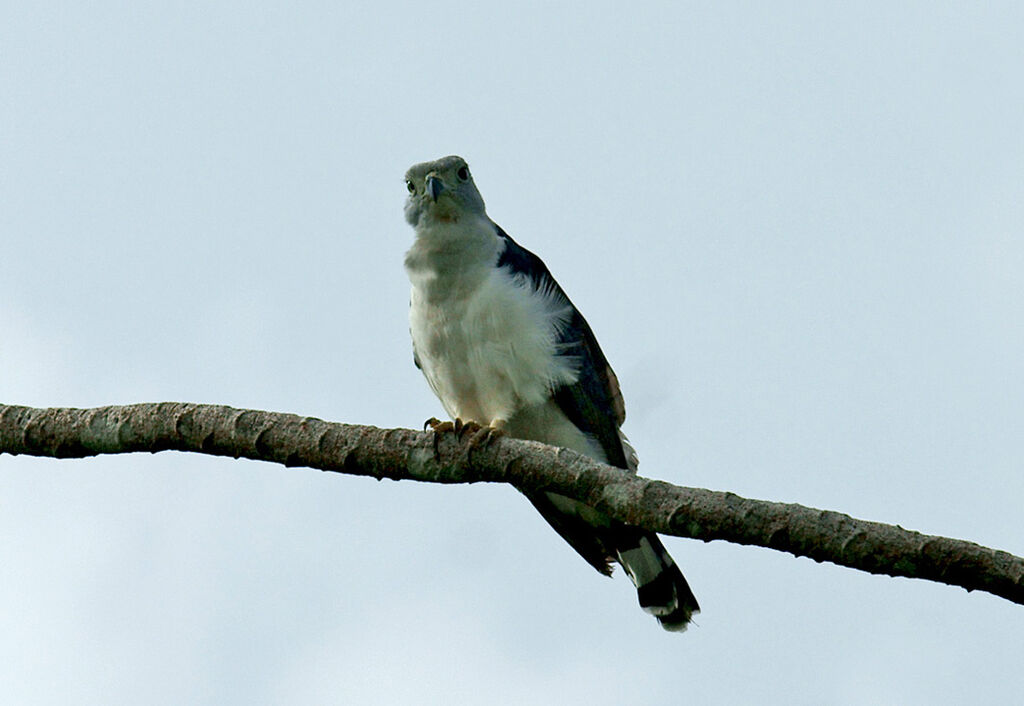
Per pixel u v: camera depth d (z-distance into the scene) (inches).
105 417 377.4
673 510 354.6
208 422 373.7
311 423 375.6
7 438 381.7
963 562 328.8
